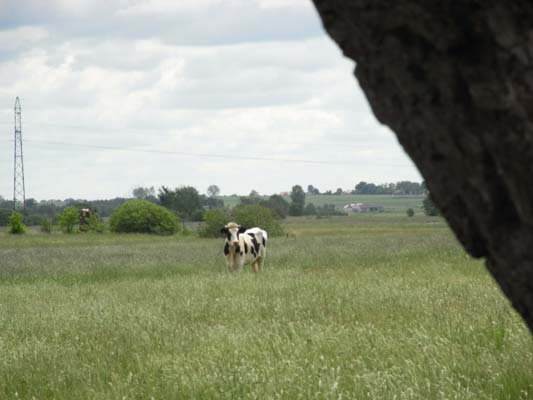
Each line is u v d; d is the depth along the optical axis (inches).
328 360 432.5
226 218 2967.5
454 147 87.0
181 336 559.8
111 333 586.2
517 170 82.0
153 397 384.2
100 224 3855.8
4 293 986.7
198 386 393.7
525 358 396.2
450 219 94.7
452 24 80.1
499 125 81.8
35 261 1647.4
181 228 3705.7
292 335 521.3
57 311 732.7
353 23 87.7
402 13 82.4
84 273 1307.8
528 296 90.6
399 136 93.0
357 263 1306.6
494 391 353.4
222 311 698.8
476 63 80.7
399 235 2711.6
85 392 418.9
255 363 434.6
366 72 92.3
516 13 77.0
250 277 1035.3
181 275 1202.0
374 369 406.6
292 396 365.4
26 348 528.7
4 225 5521.7
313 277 1002.1
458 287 770.2
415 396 349.7
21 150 5059.1
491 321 510.6
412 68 85.5
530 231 85.0
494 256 92.1
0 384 447.2
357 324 559.2
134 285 1005.8
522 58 77.8
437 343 445.7
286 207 7234.3
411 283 849.5
